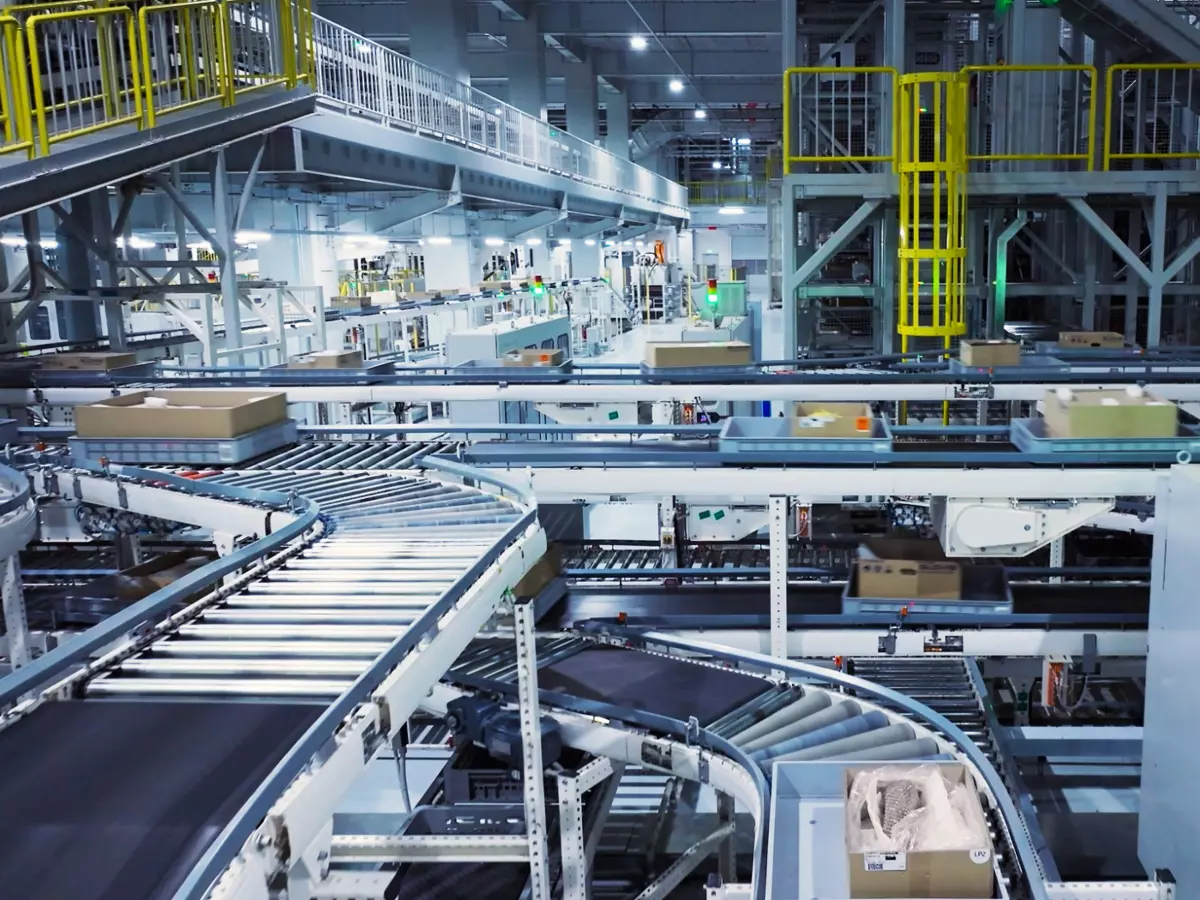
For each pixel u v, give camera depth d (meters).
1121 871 4.43
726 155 37.41
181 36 6.44
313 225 14.29
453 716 3.72
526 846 3.42
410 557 2.93
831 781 2.69
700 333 8.91
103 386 6.38
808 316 10.12
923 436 5.56
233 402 4.79
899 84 7.39
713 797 5.12
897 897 2.13
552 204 15.16
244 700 2.06
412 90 10.05
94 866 1.51
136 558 5.26
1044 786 5.09
